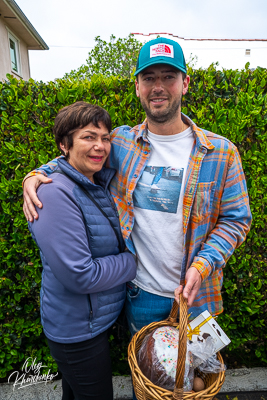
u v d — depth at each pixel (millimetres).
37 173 1308
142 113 1938
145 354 1199
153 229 1393
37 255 2092
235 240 1352
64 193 1158
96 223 1256
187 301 1217
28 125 1994
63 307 1225
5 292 2137
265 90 1947
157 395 1002
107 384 1367
